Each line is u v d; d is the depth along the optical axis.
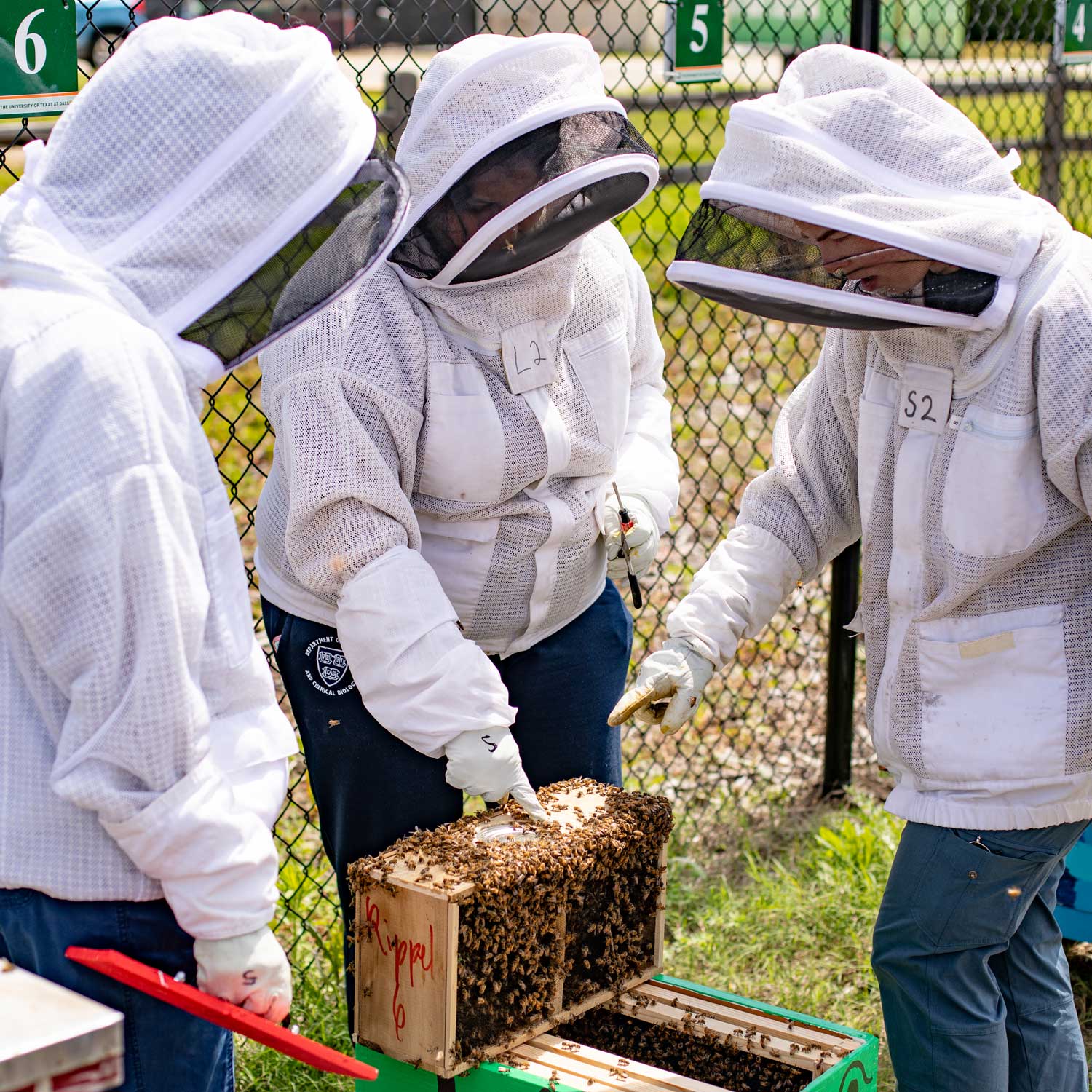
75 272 1.63
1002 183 2.04
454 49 2.18
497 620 2.48
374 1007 2.20
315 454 2.17
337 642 2.33
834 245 2.00
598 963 2.37
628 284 2.60
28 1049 1.28
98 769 1.61
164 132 1.66
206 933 1.67
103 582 1.58
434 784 2.35
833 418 2.48
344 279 1.82
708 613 2.49
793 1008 3.12
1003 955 2.36
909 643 2.25
